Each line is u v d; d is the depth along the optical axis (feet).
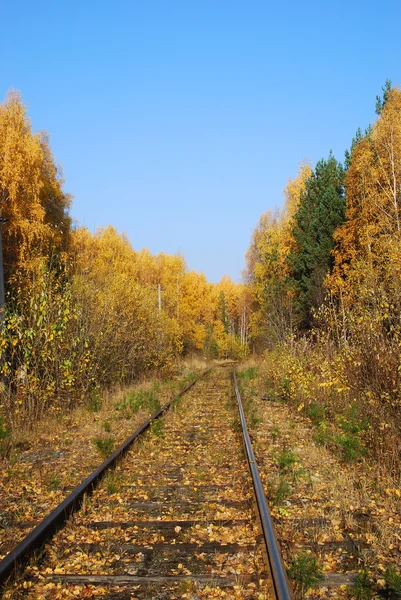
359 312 33.81
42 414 41.45
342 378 31.55
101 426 38.11
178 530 18.10
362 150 86.79
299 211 115.14
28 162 85.92
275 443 32.53
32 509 20.39
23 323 44.04
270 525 16.21
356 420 32.76
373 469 24.82
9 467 26.71
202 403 53.47
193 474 25.46
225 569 15.01
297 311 103.71
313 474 25.04
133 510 20.27
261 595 13.28
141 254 213.05
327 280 55.67
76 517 18.95
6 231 83.66
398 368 26.89
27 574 14.79
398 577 14.01
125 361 68.49
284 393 52.01
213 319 266.98
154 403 47.37
